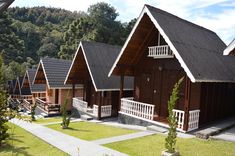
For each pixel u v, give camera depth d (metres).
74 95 25.12
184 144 11.12
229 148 10.62
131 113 17.02
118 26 58.72
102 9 70.00
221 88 17.38
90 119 20.53
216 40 19.86
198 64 13.54
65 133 14.47
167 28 14.20
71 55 52.34
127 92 22.77
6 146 11.34
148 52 17.42
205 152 10.13
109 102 22.12
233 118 17.56
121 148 11.06
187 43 14.68
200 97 14.71
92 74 20.09
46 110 25.81
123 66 17.81
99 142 12.12
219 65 15.78
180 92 15.46
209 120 15.97
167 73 16.44
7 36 54.59
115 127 16.30
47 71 26.70
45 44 69.31
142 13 14.80
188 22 18.05
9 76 42.78
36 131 14.92
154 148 10.86
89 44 22.56
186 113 13.19
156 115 17.00
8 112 12.15
